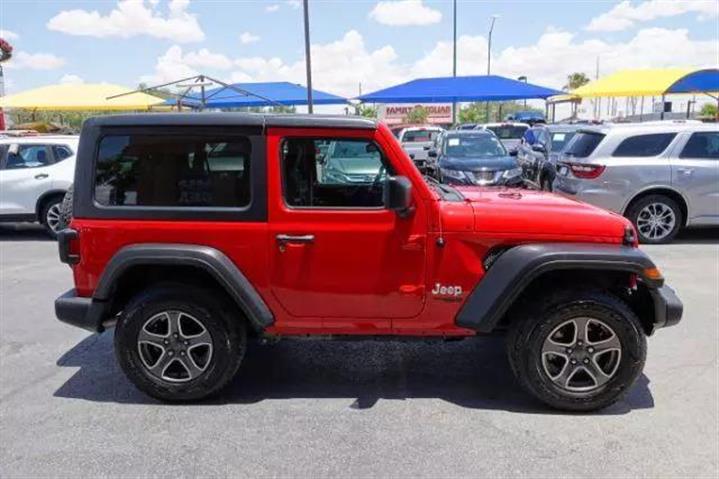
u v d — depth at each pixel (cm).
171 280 396
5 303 644
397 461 331
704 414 379
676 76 1728
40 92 1867
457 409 391
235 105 1975
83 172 380
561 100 2550
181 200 378
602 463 327
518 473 318
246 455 338
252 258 377
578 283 382
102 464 330
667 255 841
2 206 1014
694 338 512
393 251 374
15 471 323
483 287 372
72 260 388
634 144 902
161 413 388
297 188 377
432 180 485
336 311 385
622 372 373
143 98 1845
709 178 895
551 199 425
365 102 2158
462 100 2159
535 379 378
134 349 389
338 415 384
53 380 441
